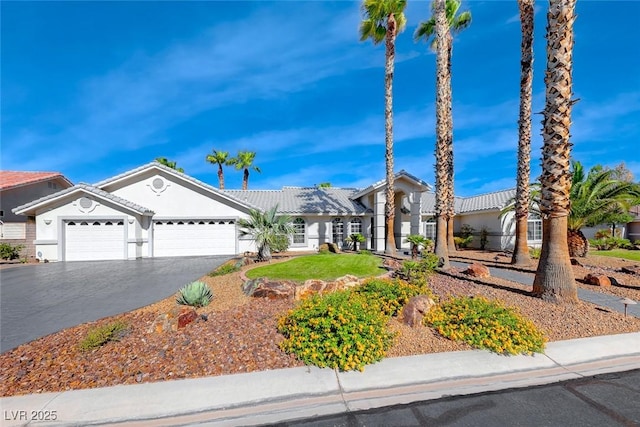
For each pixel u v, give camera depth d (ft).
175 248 68.80
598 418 12.01
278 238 51.39
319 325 17.35
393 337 18.65
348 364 15.78
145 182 68.13
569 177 24.91
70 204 61.36
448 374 15.56
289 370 15.87
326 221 80.12
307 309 19.08
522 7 43.27
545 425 11.63
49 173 88.22
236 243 71.00
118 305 27.96
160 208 68.44
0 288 35.63
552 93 24.84
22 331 21.29
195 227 69.87
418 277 27.73
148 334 19.88
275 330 19.93
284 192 91.20
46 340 19.63
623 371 15.92
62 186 90.74
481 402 13.28
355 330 17.04
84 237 61.87
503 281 32.17
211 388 14.28
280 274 32.01
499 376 15.53
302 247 78.38
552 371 15.98
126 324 21.74
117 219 62.64
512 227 71.72
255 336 19.15
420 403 13.28
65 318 24.18
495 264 46.62
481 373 15.69
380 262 38.70
